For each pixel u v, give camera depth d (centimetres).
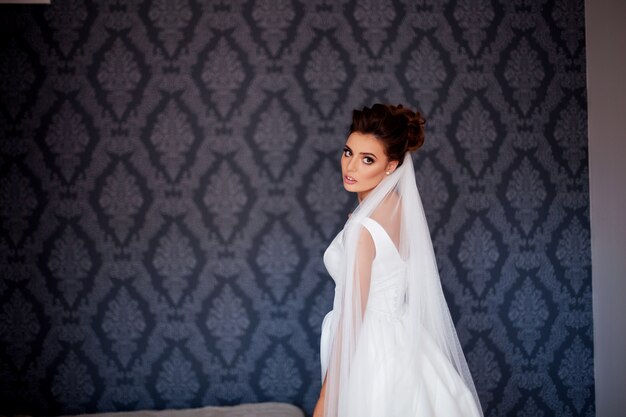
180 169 280
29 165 276
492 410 287
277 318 282
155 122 279
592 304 292
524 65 291
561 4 293
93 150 278
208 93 280
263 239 281
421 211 199
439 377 188
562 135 292
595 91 294
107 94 278
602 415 291
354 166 194
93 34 278
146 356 279
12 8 275
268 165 282
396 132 191
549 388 290
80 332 277
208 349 280
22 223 275
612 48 291
